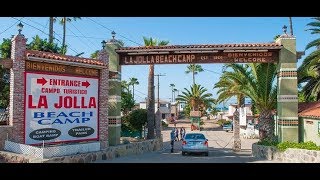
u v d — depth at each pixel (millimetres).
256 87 23984
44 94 16734
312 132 19797
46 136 16766
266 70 23359
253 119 58938
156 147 27234
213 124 84688
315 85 25719
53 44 30766
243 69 24062
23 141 15781
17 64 15633
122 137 31672
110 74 21484
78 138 18328
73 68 18172
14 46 15586
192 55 22078
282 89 21234
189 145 21875
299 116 21422
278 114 21594
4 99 27094
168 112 98125
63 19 42125
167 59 22281
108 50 22438
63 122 17594
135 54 22422
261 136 24219
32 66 16281
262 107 24266
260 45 21281
